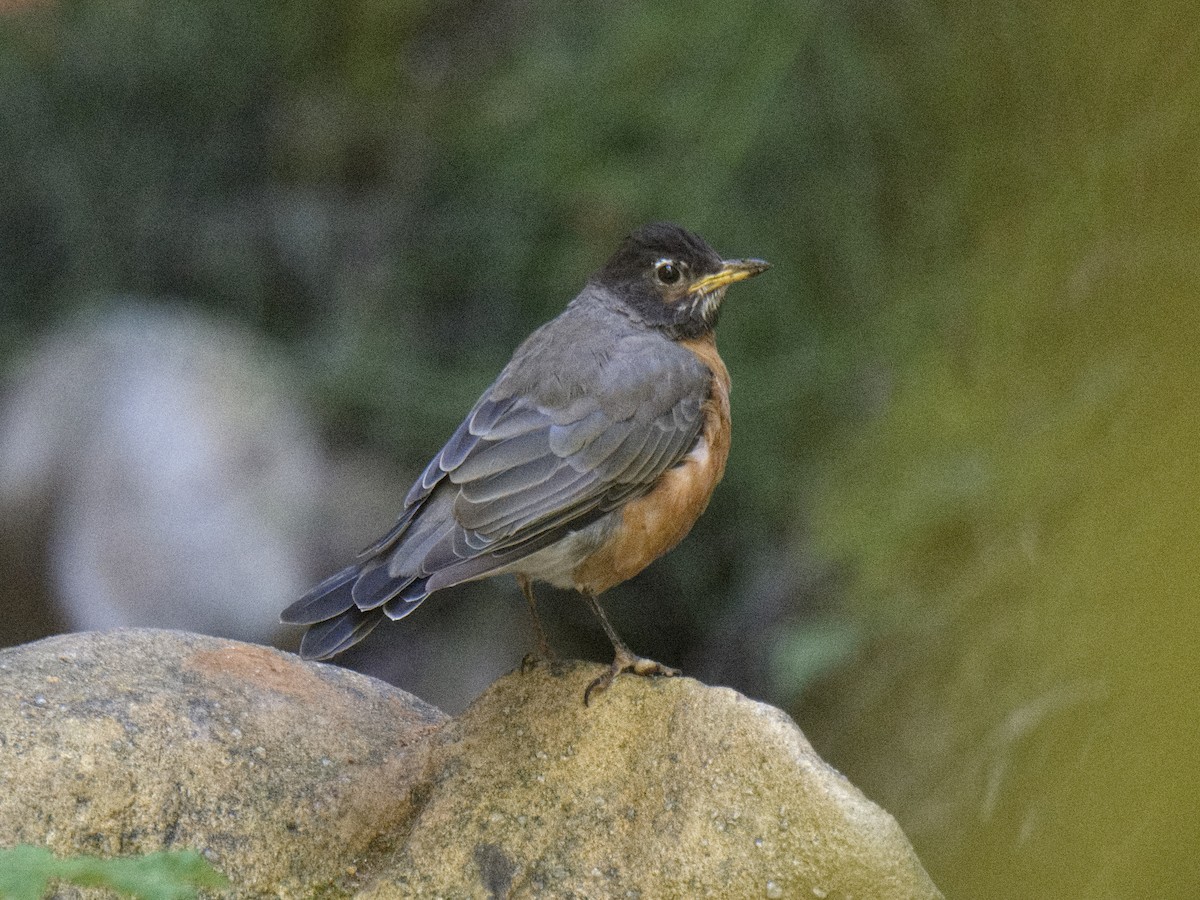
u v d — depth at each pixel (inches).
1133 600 333.1
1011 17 480.7
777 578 521.0
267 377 587.8
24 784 243.6
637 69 579.2
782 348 542.3
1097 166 415.2
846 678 457.1
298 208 660.7
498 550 297.9
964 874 380.8
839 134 540.1
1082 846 337.7
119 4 671.8
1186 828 310.7
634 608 553.9
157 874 187.9
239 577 529.3
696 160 553.9
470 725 275.1
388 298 616.1
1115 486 360.2
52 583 534.6
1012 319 453.7
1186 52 394.6
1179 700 316.2
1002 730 383.2
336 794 261.1
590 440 313.6
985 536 432.5
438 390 589.9
